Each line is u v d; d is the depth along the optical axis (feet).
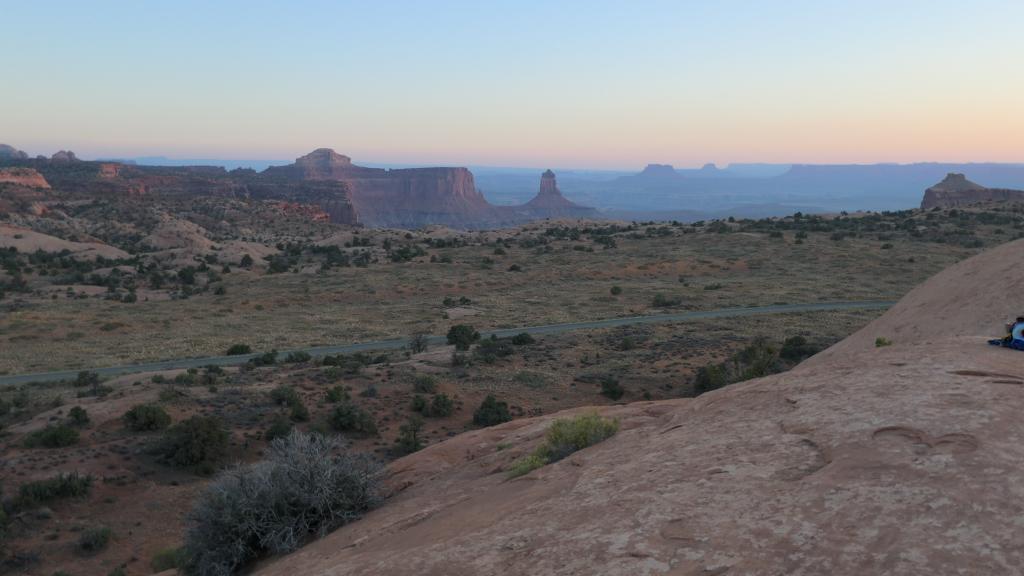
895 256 355.15
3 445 104.94
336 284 345.10
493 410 130.62
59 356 207.92
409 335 237.25
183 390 137.39
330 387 146.82
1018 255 49.78
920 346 29.09
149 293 338.75
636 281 338.75
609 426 33.55
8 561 74.18
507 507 23.15
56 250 483.10
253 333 244.22
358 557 24.13
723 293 292.81
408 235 583.17
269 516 33.86
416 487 39.34
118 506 87.81
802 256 368.89
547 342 209.56
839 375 25.54
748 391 27.48
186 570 35.47
